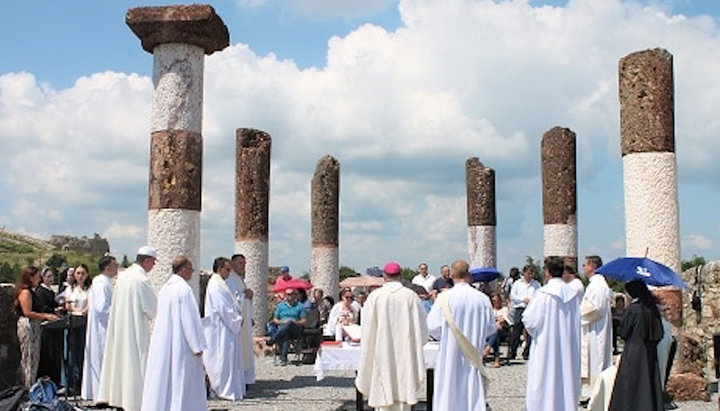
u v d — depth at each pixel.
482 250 24.69
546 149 21.53
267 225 20.05
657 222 11.43
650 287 11.57
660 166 11.48
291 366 16.88
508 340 17.81
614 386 8.89
